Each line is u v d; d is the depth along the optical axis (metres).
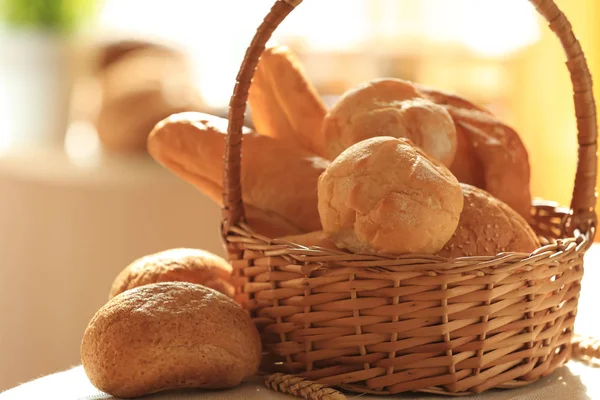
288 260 0.93
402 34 3.20
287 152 1.06
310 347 0.93
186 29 3.26
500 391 0.93
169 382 0.90
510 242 0.95
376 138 0.93
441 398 0.91
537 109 2.93
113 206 1.95
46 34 2.34
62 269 2.00
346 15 3.23
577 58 1.00
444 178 0.91
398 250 0.90
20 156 2.18
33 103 2.37
